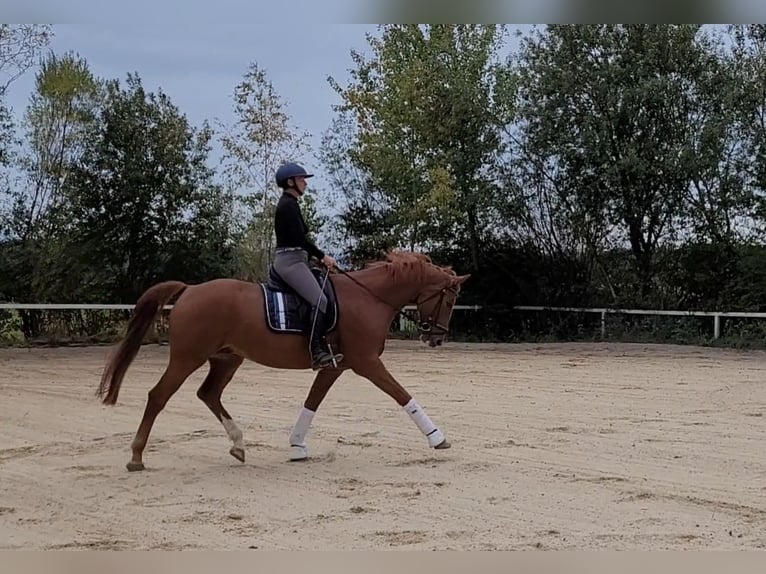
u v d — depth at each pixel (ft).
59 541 19.76
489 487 24.49
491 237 88.89
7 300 80.79
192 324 26.53
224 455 29.63
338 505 22.80
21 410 39.83
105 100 85.56
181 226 84.33
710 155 79.36
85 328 78.18
